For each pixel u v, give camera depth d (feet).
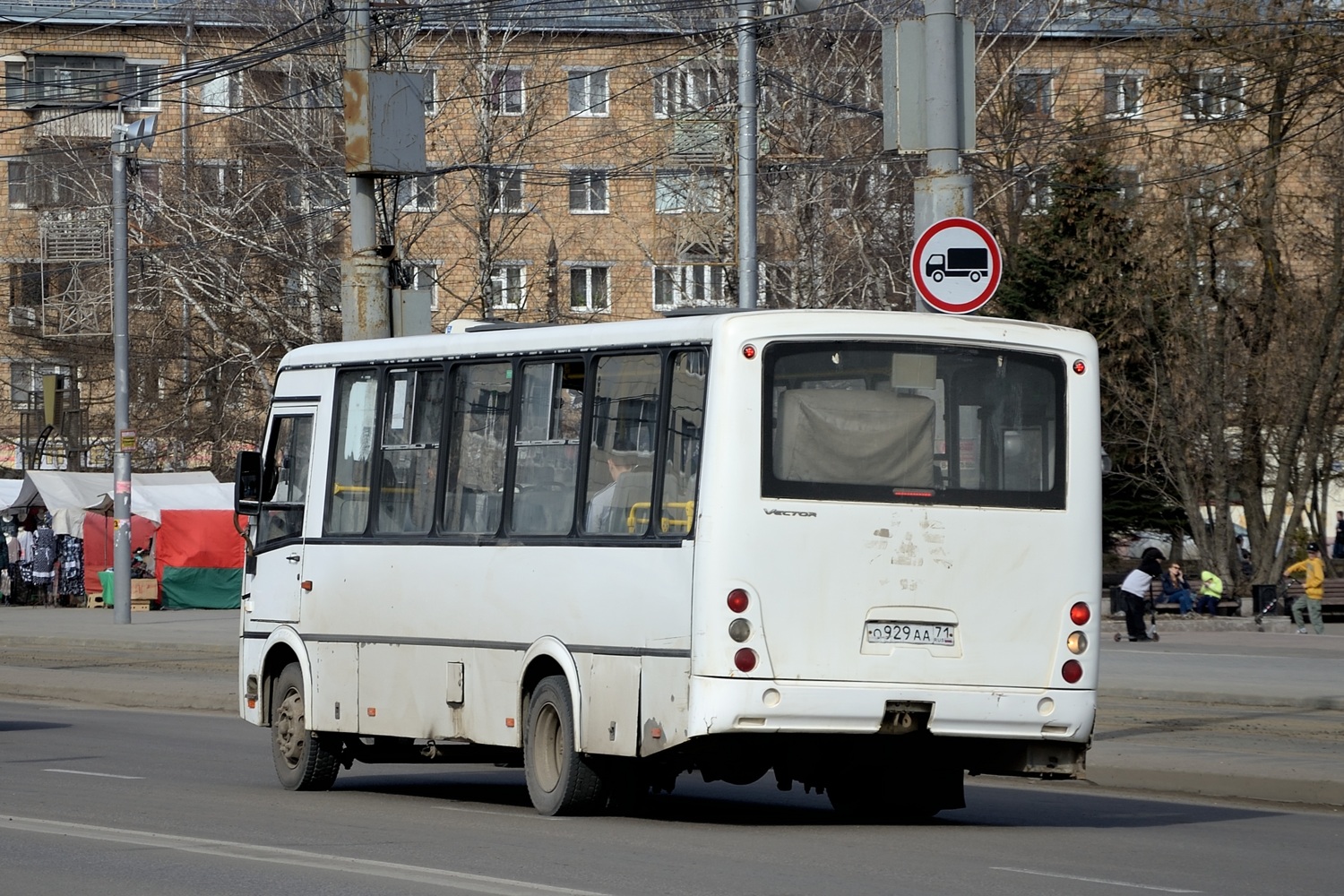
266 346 228.22
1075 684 53.52
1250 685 107.76
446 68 230.48
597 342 56.03
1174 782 69.36
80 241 266.36
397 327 92.84
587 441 55.98
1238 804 65.72
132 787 66.85
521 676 57.26
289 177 220.43
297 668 67.15
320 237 225.56
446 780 74.64
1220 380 182.09
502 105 230.68
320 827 54.54
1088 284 193.98
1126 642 152.35
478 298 224.12
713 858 47.32
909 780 59.11
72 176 263.08
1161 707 99.35
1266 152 179.73
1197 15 174.81
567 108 264.72
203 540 212.23
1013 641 52.95
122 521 180.45
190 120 256.52
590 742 54.60
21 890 42.22
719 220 204.64
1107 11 192.03
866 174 202.59
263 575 69.10
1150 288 185.78
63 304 268.82
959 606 52.49
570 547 55.88
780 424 51.47
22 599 226.99
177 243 226.79
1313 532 199.52
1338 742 81.82
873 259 203.31
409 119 92.84
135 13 306.14
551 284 247.91
